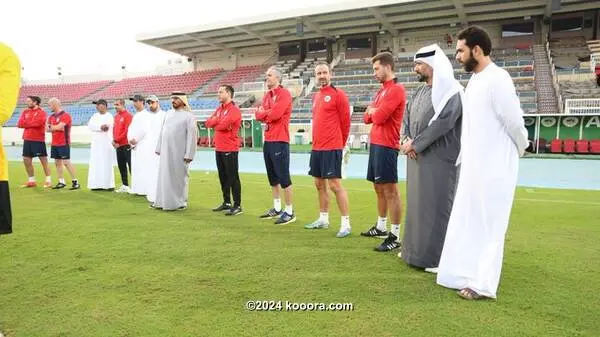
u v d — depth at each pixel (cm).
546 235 496
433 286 332
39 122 890
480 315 278
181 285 330
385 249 430
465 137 326
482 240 315
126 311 283
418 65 376
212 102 3042
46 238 478
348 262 392
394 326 262
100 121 879
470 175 319
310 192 858
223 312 281
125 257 404
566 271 367
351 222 575
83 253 418
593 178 1098
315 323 266
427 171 364
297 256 410
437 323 266
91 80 4369
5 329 257
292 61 3531
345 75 3088
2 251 424
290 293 315
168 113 677
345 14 2870
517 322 268
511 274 360
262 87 2978
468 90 327
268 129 577
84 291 318
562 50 2673
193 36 3441
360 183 984
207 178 1103
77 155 2011
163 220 584
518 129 305
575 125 1733
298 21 3022
